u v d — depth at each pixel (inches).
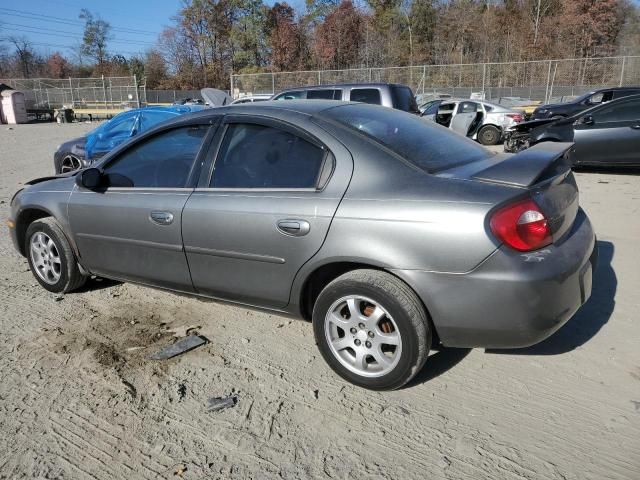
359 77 1086.4
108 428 106.7
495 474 92.0
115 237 150.2
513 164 110.3
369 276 109.3
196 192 134.6
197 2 2529.5
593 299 160.2
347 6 2139.5
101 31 3213.6
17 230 179.9
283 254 119.1
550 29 1895.9
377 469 94.3
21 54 3088.1
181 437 103.9
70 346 139.3
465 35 2086.6
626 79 973.2
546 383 117.9
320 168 118.0
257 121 130.0
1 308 164.1
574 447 97.7
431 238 102.6
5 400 116.1
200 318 155.8
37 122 1409.9
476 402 112.0
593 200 299.6
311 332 145.7
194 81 2615.7
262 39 2554.1
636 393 113.2
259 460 97.3
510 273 98.6
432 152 121.6
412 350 107.0
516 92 1029.2
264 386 120.1
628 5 1942.7
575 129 390.0
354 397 115.3
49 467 96.5
